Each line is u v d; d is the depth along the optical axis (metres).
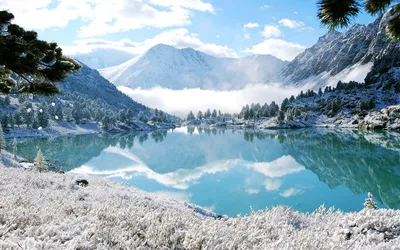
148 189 59.97
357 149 104.38
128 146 143.88
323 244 6.02
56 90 6.33
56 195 9.80
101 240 5.06
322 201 49.66
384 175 66.38
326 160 88.75
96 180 22.89
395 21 3.80
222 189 59.38
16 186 11.34
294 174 73.38
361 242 6.33
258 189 58.69
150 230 5.68
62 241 4.96
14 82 6.46
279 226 7.72
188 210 14.77
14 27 5.92
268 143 141.62
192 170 83.62
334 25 3.69
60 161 94.38
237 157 106.25
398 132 152.62
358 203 48.09
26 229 5.20
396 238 6.41
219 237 5.91
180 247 5.43
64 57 6.43
